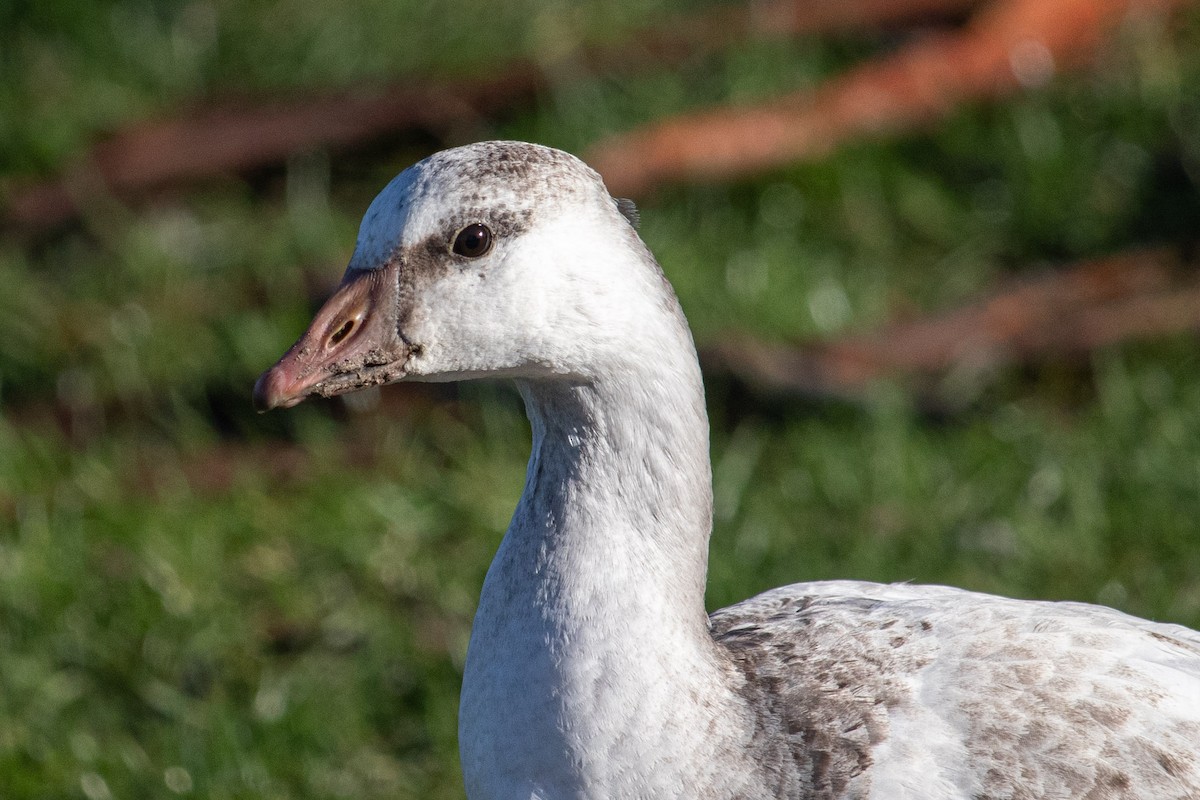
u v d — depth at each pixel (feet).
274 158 42.09
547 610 19.31
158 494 33.76
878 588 23.02
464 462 34.37
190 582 31.48
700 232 39.81
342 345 19.36
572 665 19.06
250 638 30.73
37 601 30.89
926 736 19.12
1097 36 43.55
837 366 35.76
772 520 32.58
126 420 36.01
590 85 42.47
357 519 32.94
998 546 31.89
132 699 29.71
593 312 19.03
